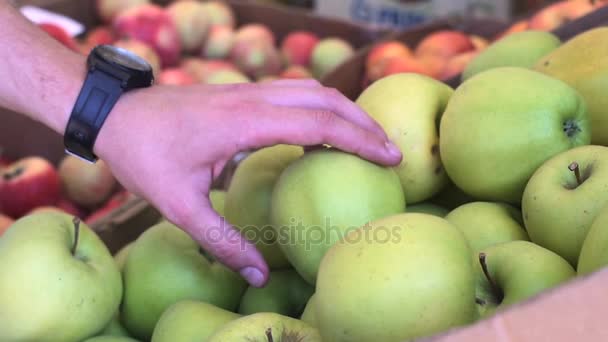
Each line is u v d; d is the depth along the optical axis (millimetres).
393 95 468
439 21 912
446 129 445
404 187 468
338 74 768
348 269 341
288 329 373
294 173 421
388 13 1182
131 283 454
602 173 386
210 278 457
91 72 416
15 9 470
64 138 422
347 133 405
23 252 401
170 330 410
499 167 429
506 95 427
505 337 258
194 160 397
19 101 440
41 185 776
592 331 259
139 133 402
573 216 385
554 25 744
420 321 331
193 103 406
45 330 400
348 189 407
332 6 1241
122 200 772
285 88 420
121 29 974
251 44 1012
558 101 423
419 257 336
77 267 411
